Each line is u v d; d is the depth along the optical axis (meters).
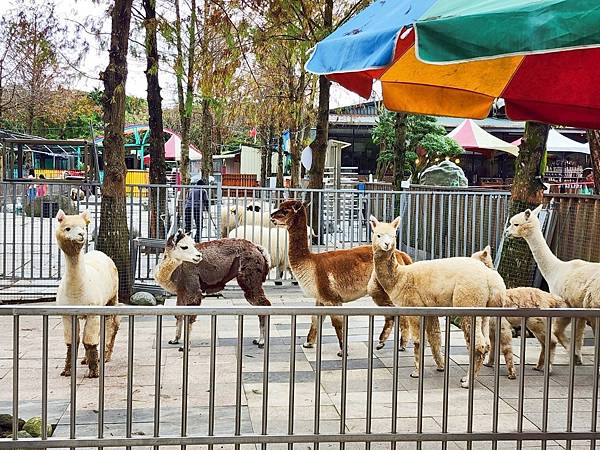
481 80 5.46
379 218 11.84
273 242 9.58
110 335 5.92
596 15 2.55
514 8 2.75
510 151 18.14
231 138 33.91
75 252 5.24
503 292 5.45
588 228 7.98
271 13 11.63
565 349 6.12
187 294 6.54
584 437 3.31
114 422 4.48
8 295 8.53
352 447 4.16
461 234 10.40
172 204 10.54
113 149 8.45
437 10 3.21
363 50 3.47
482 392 5.24
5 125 29.08
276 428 4.39
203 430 4.33
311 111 17.39
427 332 5.64
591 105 5.44
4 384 5.30
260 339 6.63
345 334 3.20
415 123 17.73
